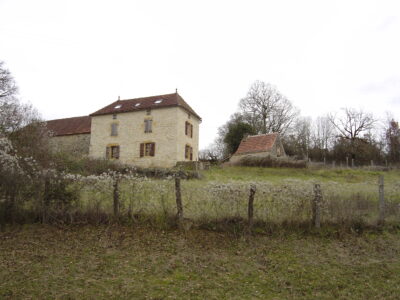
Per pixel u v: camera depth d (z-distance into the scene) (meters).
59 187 8.80
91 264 6.79
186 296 5.69
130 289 5.82
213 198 8.95
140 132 27.95
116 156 28.52
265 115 43.53
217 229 8.70
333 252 7.95
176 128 26.75
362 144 42.69
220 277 6.54
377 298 5.91
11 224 8.59
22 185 8.52
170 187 9.27
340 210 9.31
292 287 6.23
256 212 8.91
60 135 31.78
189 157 28.91
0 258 6.80
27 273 6.21
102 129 29.50
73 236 8.18
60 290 5.64
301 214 8.99
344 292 6.10
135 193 9.09
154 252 7.57
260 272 6.82
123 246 7.79
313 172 24.02
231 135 38.78
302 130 52.03
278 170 24.83
